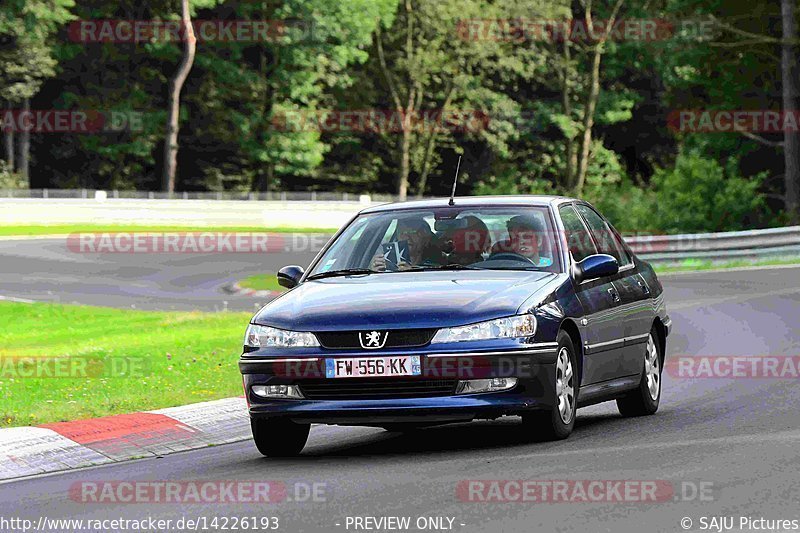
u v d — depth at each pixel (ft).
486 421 116.67
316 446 107.86
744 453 91.61
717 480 81.82
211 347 191.01
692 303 241.96
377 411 95.35
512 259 106.22
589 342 105.19
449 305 96.99
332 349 96.43
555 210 109.70
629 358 113.91
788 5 493.36
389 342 95.91
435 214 110.01
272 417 97.81
